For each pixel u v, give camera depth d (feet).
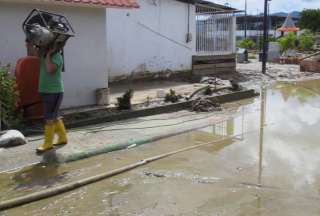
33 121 22.07
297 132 22.94
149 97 30.73
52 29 17.24
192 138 21.47
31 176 15.48
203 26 46.19
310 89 40.96
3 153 17.56
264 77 49.16
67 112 24.23
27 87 21.56
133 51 38.83
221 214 12.59
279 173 16.25
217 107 29.40
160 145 20.07
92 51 26.27
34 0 22.38
